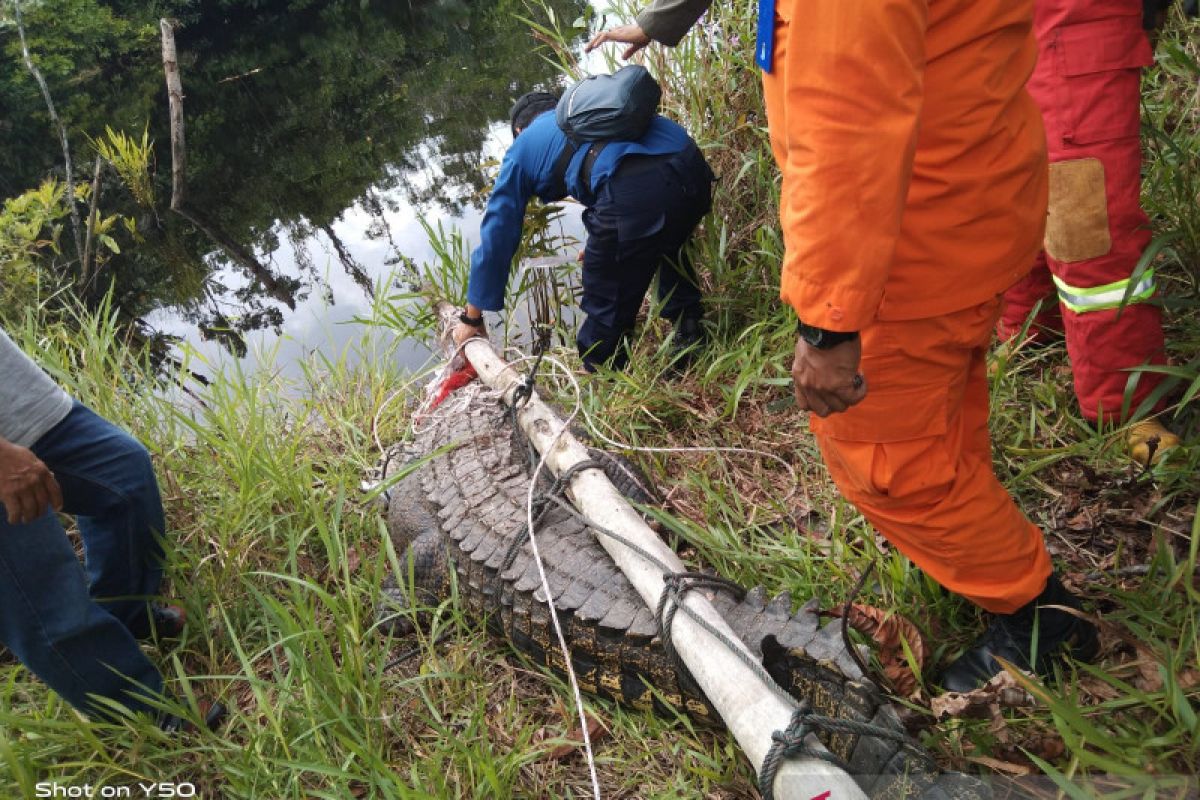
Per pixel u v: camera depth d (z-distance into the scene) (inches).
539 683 108.7
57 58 450.9
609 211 144.3
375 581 113.1
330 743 101.0
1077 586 100.4
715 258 164.1
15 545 92.9
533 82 331.3
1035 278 131.0
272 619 118.1
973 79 69.3
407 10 488.4
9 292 195.6
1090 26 99.5
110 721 104.1
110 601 111.1
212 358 207.8
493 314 194.2
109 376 172.6
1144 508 108.2
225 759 99.4
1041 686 78.1
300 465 148.7
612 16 278.7
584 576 103.5
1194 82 156.2
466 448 133.3
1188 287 129.5
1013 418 125.7
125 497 106.4
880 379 76.2
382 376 172.6
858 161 62.5
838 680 81.9
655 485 133.0
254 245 265.9
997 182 72.1
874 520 86.1
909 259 72.8
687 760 92.7
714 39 176.9
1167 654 83.5
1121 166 103.0
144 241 278.1
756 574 110.1
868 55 61.3
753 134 170.7
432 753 100.3
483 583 112.3
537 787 95.7
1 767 99.3
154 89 444.1
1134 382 107.1
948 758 83.7
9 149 387.9
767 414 142.1
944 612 99.2
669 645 91.0
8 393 97.7
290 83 422.6
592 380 158.7
